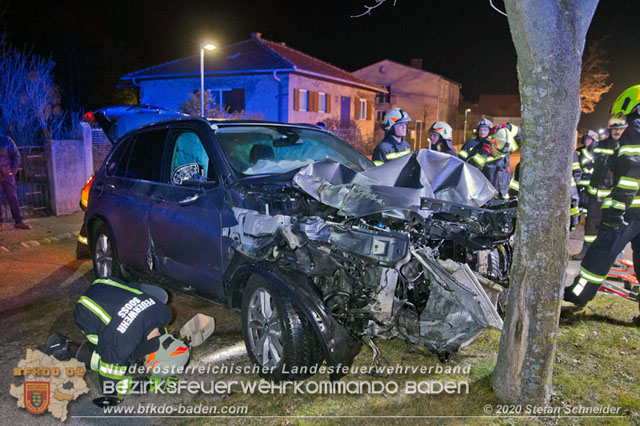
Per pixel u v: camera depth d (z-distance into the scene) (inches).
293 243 124.3
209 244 153.9
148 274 184.4
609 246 170.2
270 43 1008.2
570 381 136.9
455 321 130.0
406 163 149.1
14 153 311.6
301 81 896.3
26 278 227.8
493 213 139.0
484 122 250.8
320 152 191.0
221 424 120.6
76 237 309.7
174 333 165.2
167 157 179.5
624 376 140.3
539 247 117.2
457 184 153.3
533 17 106.6
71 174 371.6
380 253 120.3
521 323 122.1
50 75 778.8
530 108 113.2
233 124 173.3
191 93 928.9
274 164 167.9
